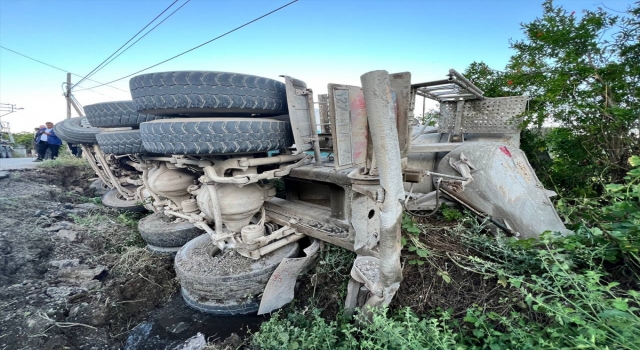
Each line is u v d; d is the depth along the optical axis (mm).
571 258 1745
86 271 3109
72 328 2373
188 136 1861
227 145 1922
